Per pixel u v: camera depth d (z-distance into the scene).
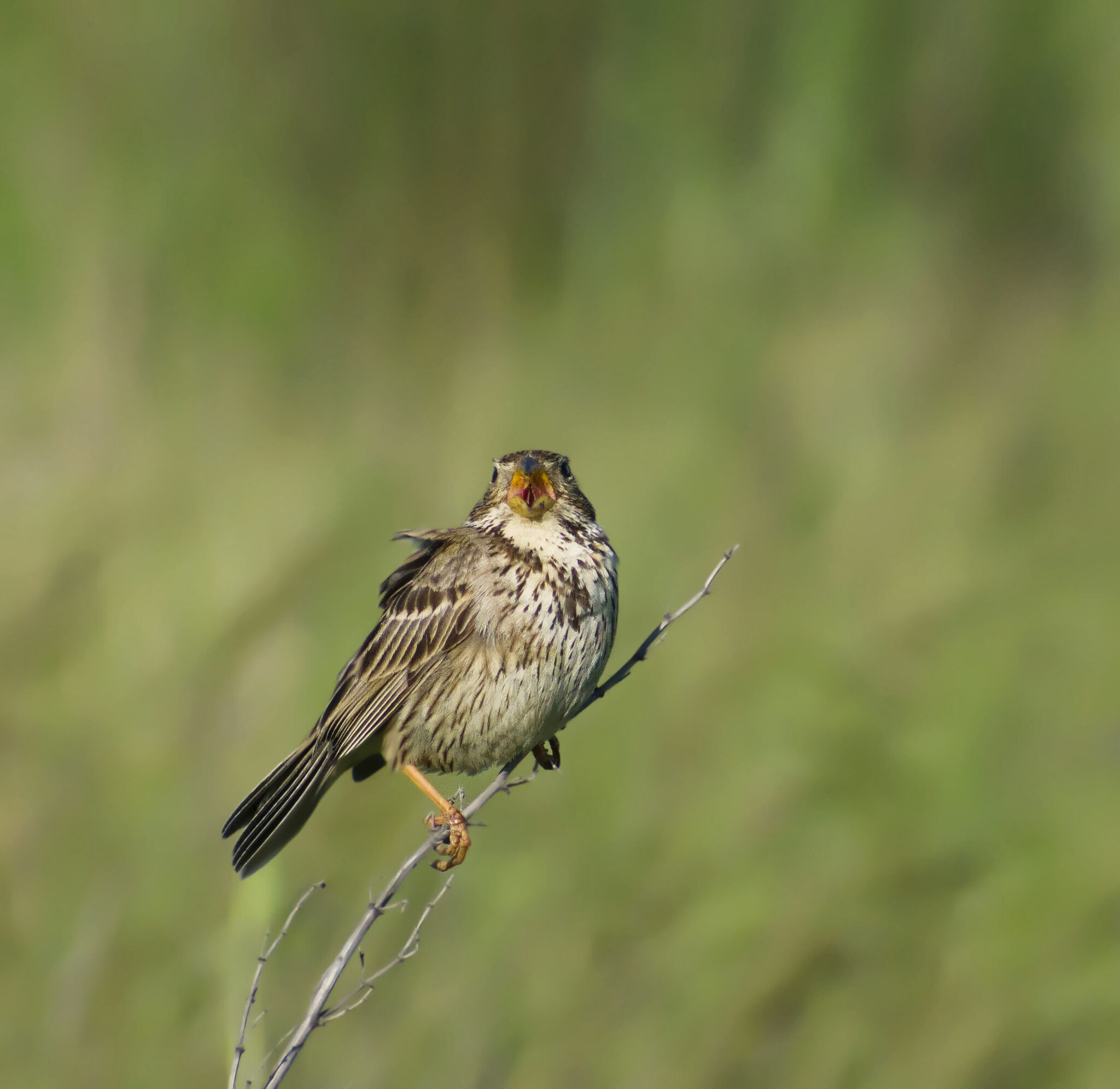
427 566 8.10
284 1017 7.94
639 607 11.26
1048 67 20.75
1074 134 20.48
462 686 7.82
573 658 7.80
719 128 20.67
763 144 20.20
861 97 20.30
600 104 21.50
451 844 7.79
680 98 21.03
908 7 20.69
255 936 7.46
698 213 18.95
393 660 7.96
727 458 13.21
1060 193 20.25
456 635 7.80
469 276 20.06
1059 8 20.62
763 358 15.45
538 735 7.96
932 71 20.69
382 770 9.48
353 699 8.04
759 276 18.02
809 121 19.92
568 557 7.84
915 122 20.70
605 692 7.82
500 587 7.78
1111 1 20.55
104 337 17.45
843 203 19.50
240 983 7.33
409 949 8.05
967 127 20.70
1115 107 20.27
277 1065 5.62
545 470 7.91
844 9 20.30
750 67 20.98
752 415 14.04
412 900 8.61
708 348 15.92
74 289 18.30
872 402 14.42
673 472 13.08
